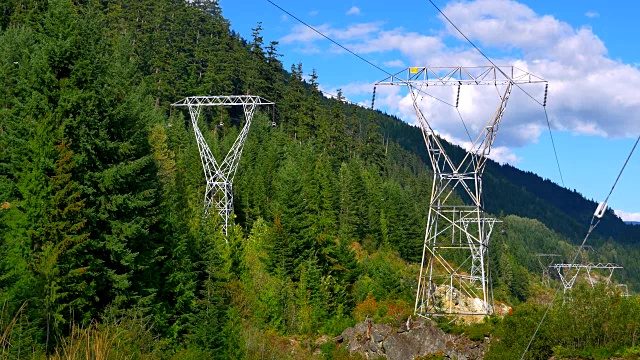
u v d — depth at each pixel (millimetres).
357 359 47469
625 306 34344
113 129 36844
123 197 35094
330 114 125312
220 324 40375
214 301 41250
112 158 36344
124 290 34438
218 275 42656
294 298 54062
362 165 113625
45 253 30922
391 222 90938
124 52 91562
